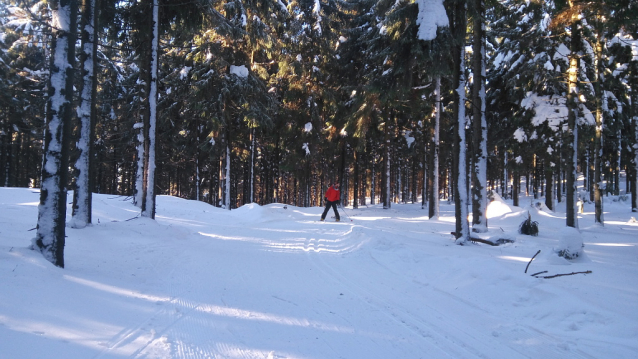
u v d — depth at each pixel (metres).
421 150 30.14
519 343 4.20
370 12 26.59
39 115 25.97
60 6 5.69
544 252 8.93
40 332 3.61
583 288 5.96
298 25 24.88
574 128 14.44
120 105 26.81
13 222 8.41
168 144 28.89
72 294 4.74
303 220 18.39
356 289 6.21
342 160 30.08
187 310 4.85
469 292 5.89
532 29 18.97
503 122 24.00
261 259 8.41
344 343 4.05
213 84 22.17
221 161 26.38
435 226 16.69
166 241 9.67
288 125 27.38
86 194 9.12
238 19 20.67
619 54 19.31
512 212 18.67
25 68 22.36
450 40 10.27
